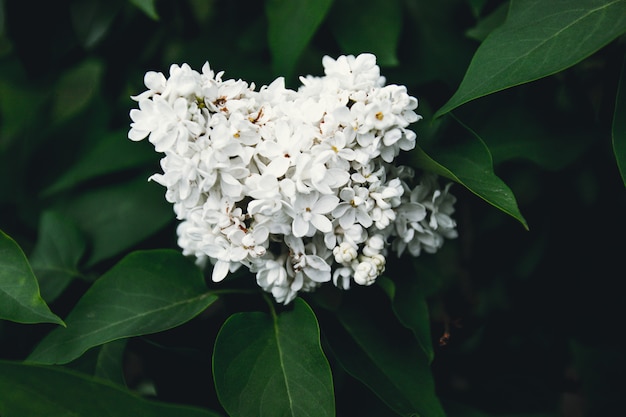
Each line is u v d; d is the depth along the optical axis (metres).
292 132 0.38
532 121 0.46
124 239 0.48
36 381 0.36
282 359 0.39
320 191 0.37
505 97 0.45
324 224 0.38
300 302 0.40
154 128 0.38
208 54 0.51
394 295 0.42
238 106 0.38
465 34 0.48
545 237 0.52
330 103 0.38
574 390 0.51
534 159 0.45
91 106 0.54
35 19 0.52
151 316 0.41
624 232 0.50
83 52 0.54
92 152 0.50
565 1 0.39
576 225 0.51
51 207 0.50
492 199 0.38
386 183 0.40
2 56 0.57
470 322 0.52
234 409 0.38
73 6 0.52
